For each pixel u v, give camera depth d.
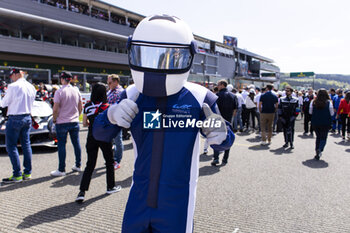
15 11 15.33
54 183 3.51
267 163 4.77
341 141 7.36
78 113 3.96
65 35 19.20
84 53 20.61
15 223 2.44
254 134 8.29
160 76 1.11
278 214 2.72
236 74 49.75
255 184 3.62
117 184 3.52
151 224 1.16
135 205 1.19
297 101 6.09
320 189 3.47
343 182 3.76
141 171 1.20
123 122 1.11
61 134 3.75
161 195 1.14
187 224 1.19
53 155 4.97
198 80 33.47
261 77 61.72
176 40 1.14
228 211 2.77
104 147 3.09
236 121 8.52
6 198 3.00
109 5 23.27
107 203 2.92
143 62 1.14
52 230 2.33
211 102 1.28
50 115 5.23
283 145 6.36
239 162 4.82
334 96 9.26
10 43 15.69
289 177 3.96
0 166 4.21
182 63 1.14
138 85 1.17
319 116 5.02
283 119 6.17
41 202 2.91
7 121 3.41
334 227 2.48
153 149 1.17
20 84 3.42
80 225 2.43
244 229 2.41
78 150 4.00
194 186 1.23
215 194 3.24
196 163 1.24
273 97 6.35
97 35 21.55
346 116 7.26
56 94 3.64
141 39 1.15
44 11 18.00
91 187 3.40
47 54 17.86
